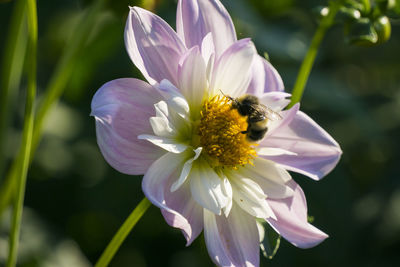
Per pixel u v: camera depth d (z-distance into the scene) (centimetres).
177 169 45
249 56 45
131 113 43
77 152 58
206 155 46
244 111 46
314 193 56
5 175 56
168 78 44
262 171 46
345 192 56
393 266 56
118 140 43
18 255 53
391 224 57
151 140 43
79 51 49
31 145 48
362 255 57
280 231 45
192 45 45
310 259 56
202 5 46
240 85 46
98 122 43
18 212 45
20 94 58
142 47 44
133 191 58
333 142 46
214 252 44
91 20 49
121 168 43
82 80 57
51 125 58
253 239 45
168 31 44
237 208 46
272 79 47
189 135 46
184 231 43
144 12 44
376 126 58
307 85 58
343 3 48
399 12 48
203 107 46
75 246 55
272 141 47
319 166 46
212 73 45
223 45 46
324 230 56
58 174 58
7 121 49
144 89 44
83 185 58
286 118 45
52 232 55
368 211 58
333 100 58
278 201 46
